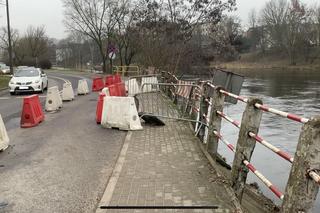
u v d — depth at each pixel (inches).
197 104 422.0
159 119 402.9
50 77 1788.9
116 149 306.3
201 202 192.5
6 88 1074.1
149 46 1099.3
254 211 217.6
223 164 285.4
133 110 381.7
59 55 4584.2
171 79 695.7
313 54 3548.2
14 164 267.6
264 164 393.4
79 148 310.0
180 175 235.5
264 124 667.4
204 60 1115.9
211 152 287.7
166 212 181.6
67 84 686.5
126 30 1971.0
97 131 379.9
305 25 3693.4
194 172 241.1
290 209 140.6
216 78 320.8
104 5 2138.3
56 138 348.8
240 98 224.1
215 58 1216.8
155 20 1049.5
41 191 214.1
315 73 2618.1
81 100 691.4
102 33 2208.4
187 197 199.3
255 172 186.9
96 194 208.4
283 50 3811.5
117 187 215.6
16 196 207.6
